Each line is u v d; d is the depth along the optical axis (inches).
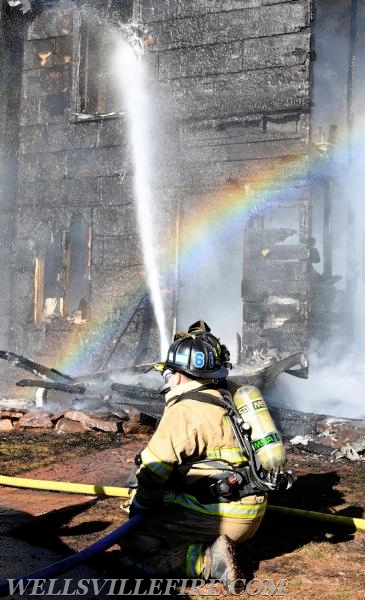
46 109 496.1
